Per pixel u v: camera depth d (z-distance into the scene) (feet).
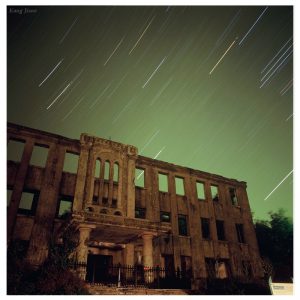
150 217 75.61
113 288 46.44
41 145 71.51
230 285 58.13
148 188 80.02
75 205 62.28
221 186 97.25
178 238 78.02
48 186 66.39
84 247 51.13
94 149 71.31
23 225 60.70
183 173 90.33
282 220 119.34
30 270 45.57
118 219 56.49
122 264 65.46
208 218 87.86
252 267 86.48
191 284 58.90
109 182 69.15
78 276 44.57
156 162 86.17
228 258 83.92
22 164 66.23
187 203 85.81
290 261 104.88
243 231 93.76
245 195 101.24
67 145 73.41
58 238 60.23
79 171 67.10
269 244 115.24
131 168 74.13
